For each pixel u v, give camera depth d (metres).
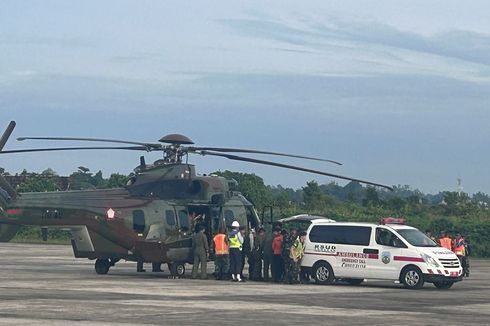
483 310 22.45
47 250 59.62
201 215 34.00
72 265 41.84
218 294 25.70
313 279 34.16
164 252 33.28
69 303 21.84
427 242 30.92
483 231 63.72
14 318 18.41
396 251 30.33
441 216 75.31
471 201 87.12
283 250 31.61
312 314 20.33
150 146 32.84
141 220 33.34
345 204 85.50
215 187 33.97
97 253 34.06
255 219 35.09
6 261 45.25
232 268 32.06
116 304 21.78
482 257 63.19
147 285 28.72
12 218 33.59
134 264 45.00
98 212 33.47
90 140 30.14
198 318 18.98
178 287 28.12
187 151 33.84
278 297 25.11
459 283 34.62
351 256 30.92
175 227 33.53
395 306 23.02
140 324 17.70
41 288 26.77
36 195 33.75
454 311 21.98
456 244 39.34
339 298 25.22
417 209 85.75
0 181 33.47
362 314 20.59
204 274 32.78
